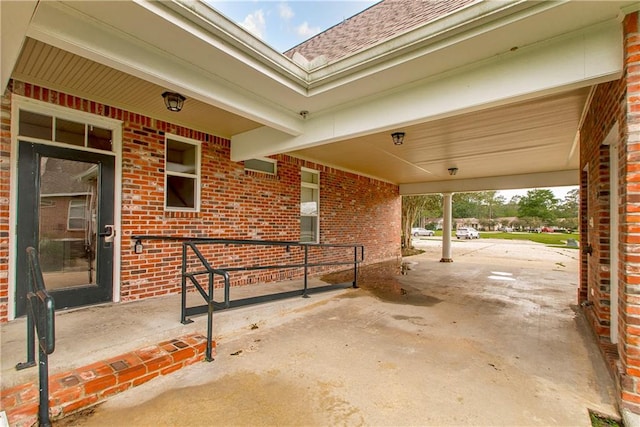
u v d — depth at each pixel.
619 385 2.20
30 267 2.17
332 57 3.78
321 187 7.36
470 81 2.81
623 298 2.24
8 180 2.99
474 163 7.22
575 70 2.34
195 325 3.20
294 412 2.10
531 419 2.06
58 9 2.06
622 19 2.14
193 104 3.76
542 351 3.12
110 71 2.98
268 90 3.31
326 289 5.34
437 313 4.38
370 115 3.46
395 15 4.22
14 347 2.49
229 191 5.09
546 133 4.85
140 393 2.30
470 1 2.78
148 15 2.15
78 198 3.50
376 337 3.44
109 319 3.20
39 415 1.91
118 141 3.79
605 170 3.22
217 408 2.14
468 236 26.38
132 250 3.89
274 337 3.42
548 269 8.63
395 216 10.74
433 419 2.04
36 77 3.09
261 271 5.69
